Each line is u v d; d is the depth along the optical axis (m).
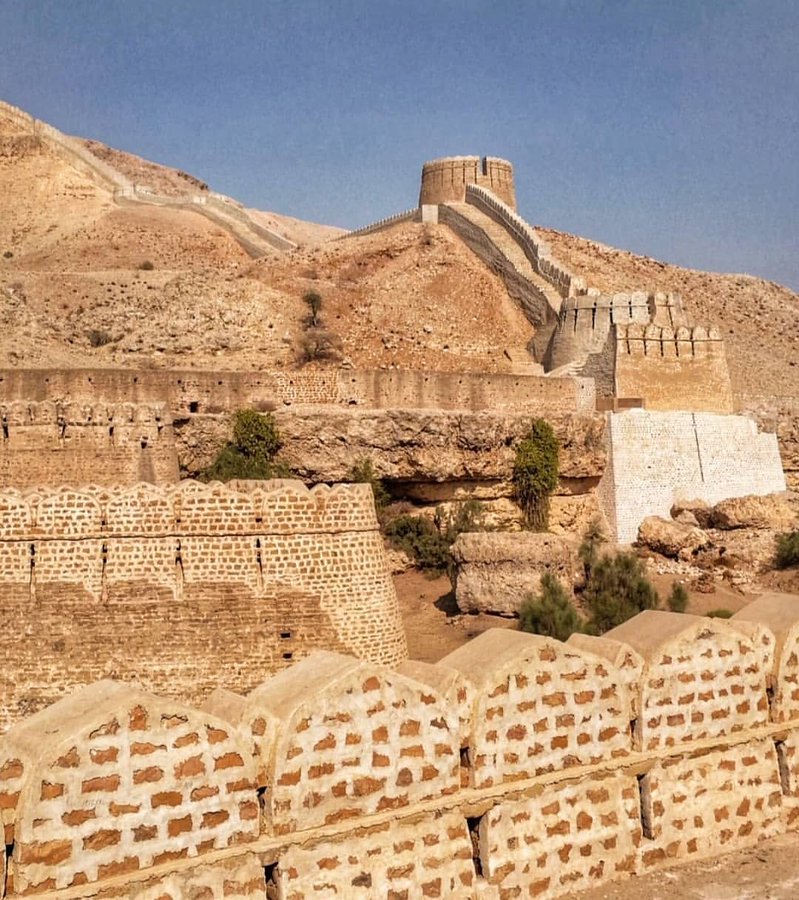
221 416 38.78
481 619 31.61
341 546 21.09
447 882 8.91
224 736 8.26
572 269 94.69
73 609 19.95
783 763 10.98
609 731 9.98
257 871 8.20
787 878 9.80
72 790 7.61
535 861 9.37
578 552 34.16
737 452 48.91
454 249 85.56
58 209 115.19
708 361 54.25
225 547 20.44
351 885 8.52
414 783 8.95
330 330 70.44
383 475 39.78
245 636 20.33
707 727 10.53
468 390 47.88
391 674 8.88
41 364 54.59
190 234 104.44
